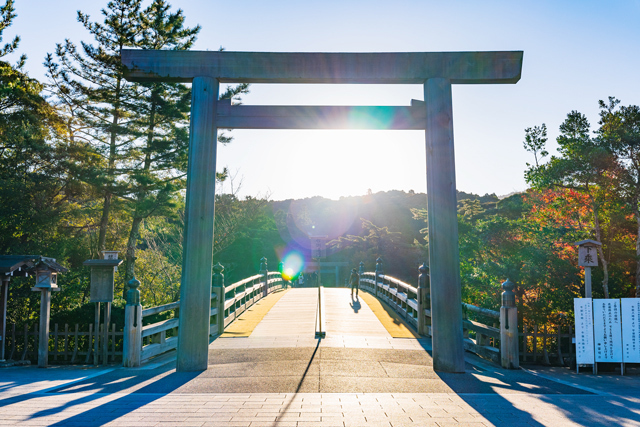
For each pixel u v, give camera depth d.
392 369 7.78
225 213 26.95
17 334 10.06
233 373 7.42
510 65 8.20
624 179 13.02
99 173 18.06
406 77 8.19
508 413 5.05
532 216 18.11
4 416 4.85
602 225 14.64
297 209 59.03
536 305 14.41
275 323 13.11
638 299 8.45
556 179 13.93
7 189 16.50
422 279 11.74
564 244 14.85
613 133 13.20
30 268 10.10
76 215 19.16
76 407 5.26
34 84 19.44
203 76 8.12
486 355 9.28
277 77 8.18
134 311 8.52
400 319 14.04
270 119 8.16
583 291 13.41
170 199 19.91
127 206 21.38
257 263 41.31
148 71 8.10
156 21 21.12
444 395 6.04
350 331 11.85
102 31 20.64
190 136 8.00
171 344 10.02
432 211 7.98
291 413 4.99
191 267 7.77
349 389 6.34
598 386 7.02
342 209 58.22
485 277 16.17
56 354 9.64
